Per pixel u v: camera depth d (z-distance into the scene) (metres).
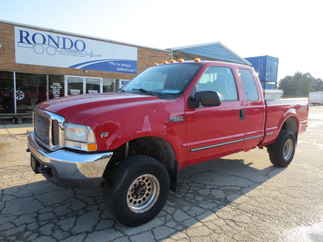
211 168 4.85
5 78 10.23
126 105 2.56
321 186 3.94
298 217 2.94
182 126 2.92
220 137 3.44
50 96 11.39
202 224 2.76
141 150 3.06
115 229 2.61
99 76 12.69
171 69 3.58
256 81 4.19
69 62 11.60
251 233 2.59
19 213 2.90
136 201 2.68
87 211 2.99
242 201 3.36
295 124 5.31
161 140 2.85
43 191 3.50
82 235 2.49
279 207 3.19
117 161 2.74
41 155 2.46
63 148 2.40
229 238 2.50
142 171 2.59
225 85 3.61
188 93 3.03
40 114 2.76
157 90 3.29
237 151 3.89
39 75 11.00
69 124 2.36
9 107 10.52
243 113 3.75
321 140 8.27
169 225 2.72
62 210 3.00
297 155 6.07
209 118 3.23
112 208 2.50
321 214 3.02
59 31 11.12
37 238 2.42
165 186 2.84
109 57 12.88
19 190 3.51
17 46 10.16
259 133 4.13
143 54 14.21
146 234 2.54
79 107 2.49
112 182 2.48
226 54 19.50
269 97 4.61
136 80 3.93
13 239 2.39
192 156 3.14
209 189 3.76
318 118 16.44
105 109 2.43
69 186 2.36
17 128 8.70
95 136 2.27
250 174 4.50
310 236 2.55
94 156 2.26
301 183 4.06
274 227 2.71
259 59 22.30
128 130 2.43
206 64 3.38
